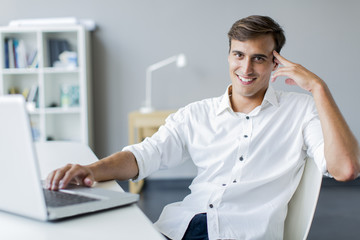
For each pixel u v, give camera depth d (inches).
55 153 60.4
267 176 47.8
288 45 157.1
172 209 49.4
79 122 161.6
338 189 146.5
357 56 157.1
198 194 49.9
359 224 107.0
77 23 149.3
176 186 155.4
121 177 44.4
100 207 31.0
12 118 26.0
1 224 28.5
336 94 158.1
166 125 53.1
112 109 161.0
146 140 50.8
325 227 105.5
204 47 158.9
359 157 42.1
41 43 147.3
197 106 52.9
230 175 48.9
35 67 149.6
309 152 46.8
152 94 160.7
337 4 155.6
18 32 154.1
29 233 26.7
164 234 47.1
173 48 159.2
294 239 46.4
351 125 158.9
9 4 155.6
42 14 156.4
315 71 157.6
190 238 45.9
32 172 26.5
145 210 122.2
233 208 46.8
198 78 159.9
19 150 26.5
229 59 50.4
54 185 35.9
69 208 29.1
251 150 48.8
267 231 45.2
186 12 157.9
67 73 157.8
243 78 48.6
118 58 159.2
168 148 51.2
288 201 47.3
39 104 149.8
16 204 28.8
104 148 162.4
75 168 38.2
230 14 157.5
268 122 48.9
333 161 41.6
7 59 149.0
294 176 48.3
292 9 156.1
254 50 47.3
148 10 157.8
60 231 27.0
